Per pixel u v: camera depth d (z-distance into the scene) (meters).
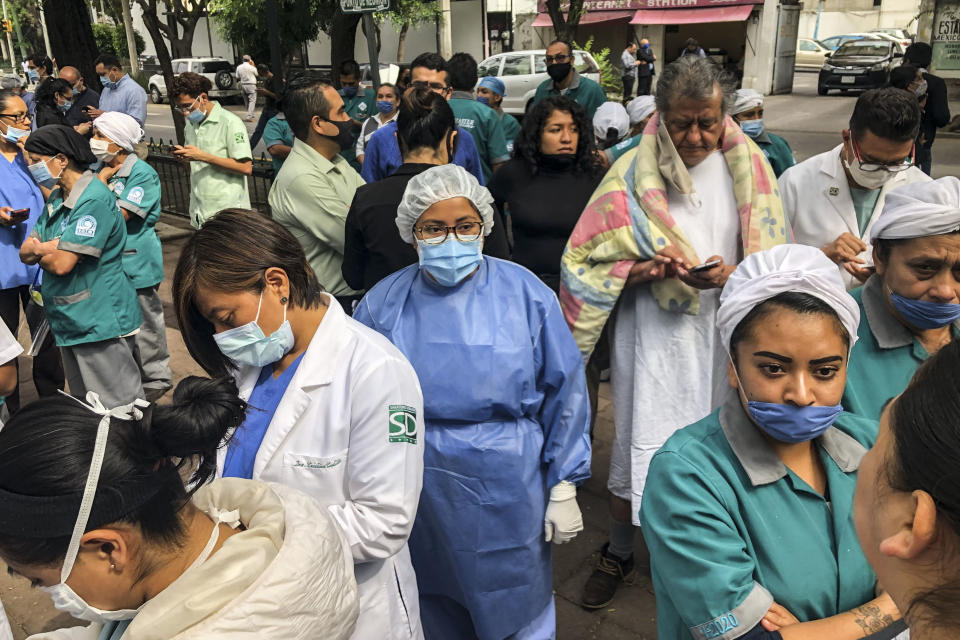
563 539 2.22
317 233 3.36
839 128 16.38
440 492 2.14
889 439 0.78
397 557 1.82
